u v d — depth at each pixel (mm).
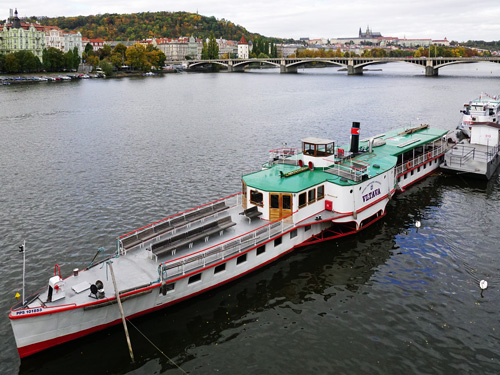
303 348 26188
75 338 26344
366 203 40281
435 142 60656
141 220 44781
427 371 24281
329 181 38031
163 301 28906
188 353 25875
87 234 41594
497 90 166500
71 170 63594
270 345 26500
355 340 26797
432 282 32906
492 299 30625
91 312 25984
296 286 32562
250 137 87438
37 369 24625
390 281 33156
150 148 77688
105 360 25266
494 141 61094
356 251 37688
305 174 39562
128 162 67812
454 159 57875
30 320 24359
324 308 30000
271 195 35625
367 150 48844
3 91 181625
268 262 35188
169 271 29109
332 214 38000
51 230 42625
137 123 105062
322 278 33625
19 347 24672
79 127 99500
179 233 34000
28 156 72188
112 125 102188
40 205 49562
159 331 27594
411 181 54062
